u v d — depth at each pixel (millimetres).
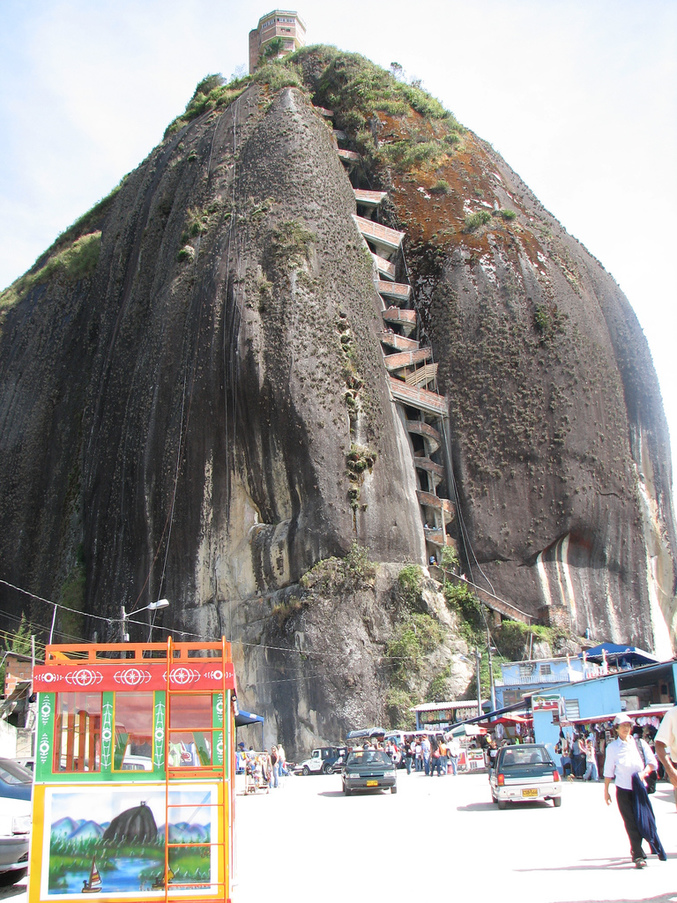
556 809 18781
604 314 75125
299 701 51906
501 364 67062
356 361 62750
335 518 56438
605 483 64688
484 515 63594
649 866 10688
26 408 89000
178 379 64812
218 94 89750
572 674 44906
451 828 16094
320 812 21266
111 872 8633
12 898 11578
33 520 82312
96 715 9094
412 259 74062
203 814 8836
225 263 66438
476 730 43406
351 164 81375
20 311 97062
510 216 75625
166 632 59156
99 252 93750
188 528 60531
